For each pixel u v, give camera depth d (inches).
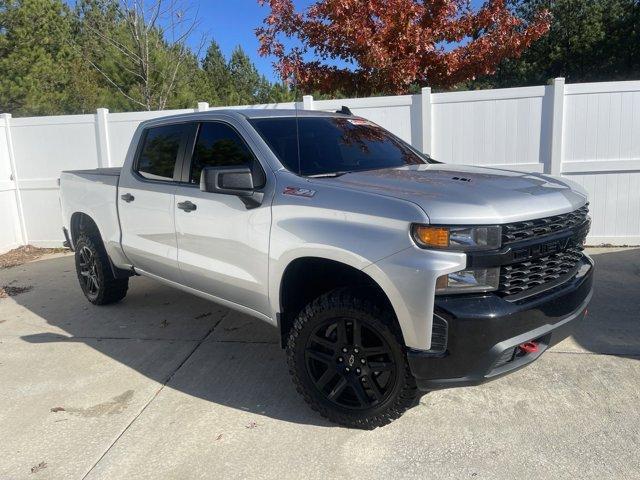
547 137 307.7
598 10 957.8
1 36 716.7
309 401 142.9
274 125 166.1
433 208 118.1
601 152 304.3
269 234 144.3
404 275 118.0
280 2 380.5
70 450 134.3
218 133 171.9
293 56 398.3
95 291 242.7
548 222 128.3
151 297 256.4
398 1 356.8
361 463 125.7
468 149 317.7
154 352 191.9
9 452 134.2
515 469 121.6
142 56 579.5
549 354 177.8
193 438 137.9
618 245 311.1
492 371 121.5
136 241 201.5
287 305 147.3
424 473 121.5
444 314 116.0
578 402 148.3
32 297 264.7
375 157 170.7
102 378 172.6
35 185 370.9
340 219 129.4
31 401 158.9
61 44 902.4
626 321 201.6
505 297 121.1
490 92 308.8
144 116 351.6
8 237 369.4
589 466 121.6
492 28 385.1
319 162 157.0
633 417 140.2
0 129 360.8
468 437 134.3
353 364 134.5
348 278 140.5
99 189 220.7
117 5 655.1
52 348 198.2
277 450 131.8
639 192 304.7
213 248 164.9
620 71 981.2
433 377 120.7
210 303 244.4
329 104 325.4
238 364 180.2
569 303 132.6
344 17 365.1
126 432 141.4
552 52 986.1
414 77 376.2
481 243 116.8
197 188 172.1
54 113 801.6
